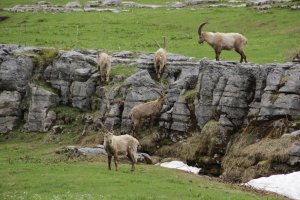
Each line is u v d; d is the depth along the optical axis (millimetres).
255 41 167625
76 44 177750
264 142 101688
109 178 82375
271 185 90438
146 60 141750
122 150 89375
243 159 101750
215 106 113125
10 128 146500
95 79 140875
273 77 106562
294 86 103562
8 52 154875
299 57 116688
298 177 91688
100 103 137875
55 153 114000
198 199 72938
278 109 103938
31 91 148125
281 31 176750
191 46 171750
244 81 110500
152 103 118562
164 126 121125
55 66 148500
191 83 122125
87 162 99375
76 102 142625
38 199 69500
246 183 94000
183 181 85938
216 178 97375
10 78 150250
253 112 108125
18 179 82750
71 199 68312
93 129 132500
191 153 111438
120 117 129000
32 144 135625
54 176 83875
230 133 109812
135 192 74562
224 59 151125
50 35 196375
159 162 112938
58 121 141625
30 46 161000
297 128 100562
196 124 116688
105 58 136875
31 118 145000
